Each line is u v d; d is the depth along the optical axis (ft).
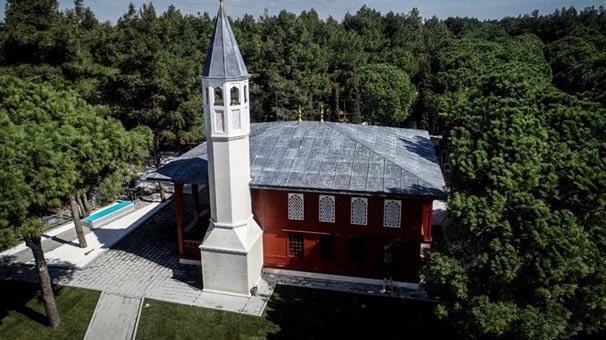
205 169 103.35
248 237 94.43
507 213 63.31
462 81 190.08
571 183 63.46
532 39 333.21
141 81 163.22
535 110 86.99
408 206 92.73
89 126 84.12
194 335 85.51
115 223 136.05
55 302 93.86
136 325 88.22
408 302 93.61
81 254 115.65
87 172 79.92
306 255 101.86
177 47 249.14
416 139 120.06
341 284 100.58
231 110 86.69
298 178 95.86
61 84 123.44
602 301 57.62
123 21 233.55
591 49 253.65
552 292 58.39
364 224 96.22
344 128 113.70
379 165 97.35
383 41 335.88
